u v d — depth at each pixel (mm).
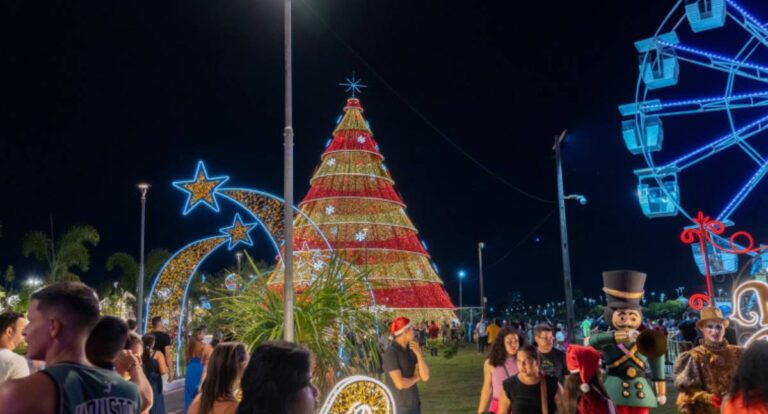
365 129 53750
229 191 18875
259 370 3355
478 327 38062
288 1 12219
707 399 7523
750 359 4438
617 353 8852
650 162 23891
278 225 19047
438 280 51125
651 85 24078
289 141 11391
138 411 3602
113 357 4156
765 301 9617
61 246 44219
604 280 9523
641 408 8641
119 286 50594
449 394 18312
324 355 9469
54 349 3328
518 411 6691
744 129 22312
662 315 62750
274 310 10133
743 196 21344
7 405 3008
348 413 4863
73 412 3158
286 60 11953
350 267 10906
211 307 12750
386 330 11609
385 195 50969
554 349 9227
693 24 23109
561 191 22250
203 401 5027
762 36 22141
